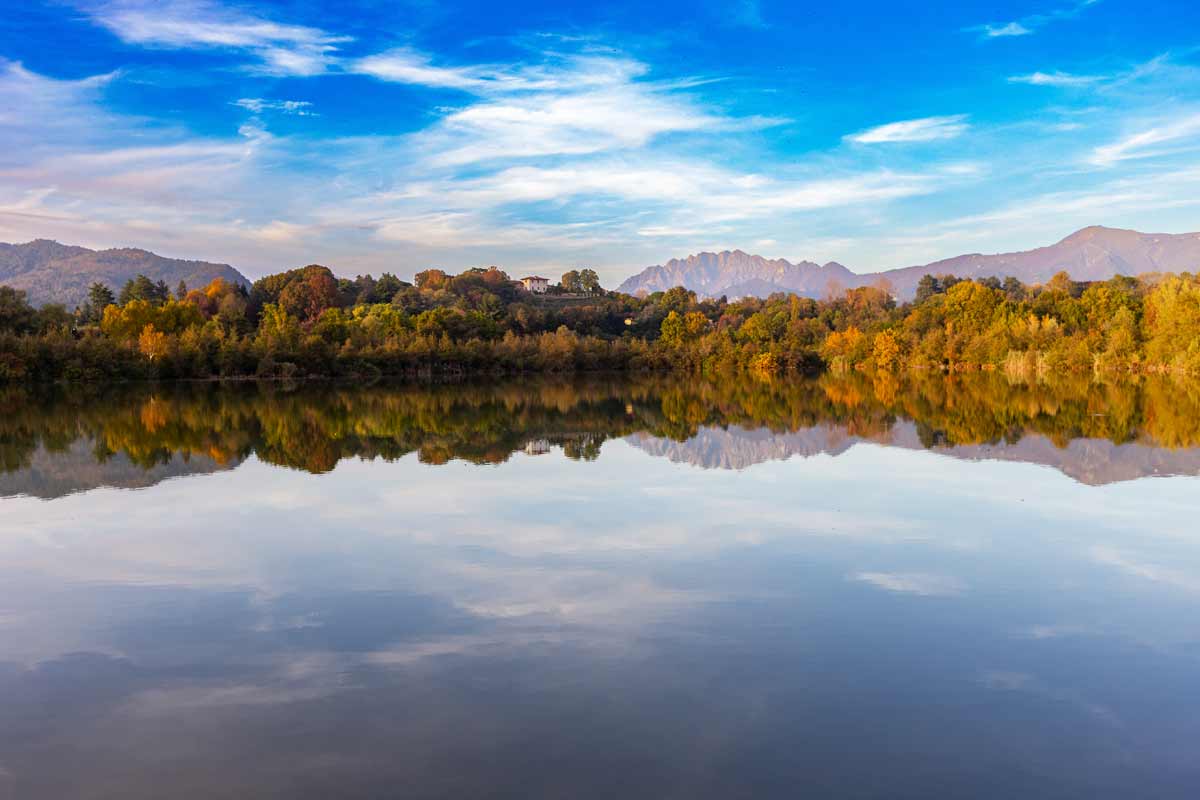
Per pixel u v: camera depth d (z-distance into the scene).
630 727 8.52
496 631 11.34
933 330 119.94
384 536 16.98
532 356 118.50
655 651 10.57
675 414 48.47
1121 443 31.66
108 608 12.55
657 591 13.14
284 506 20.19
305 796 7.31
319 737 8.38
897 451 30.28
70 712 9.04
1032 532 17.19
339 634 11.31
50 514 19.34
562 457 29.16
